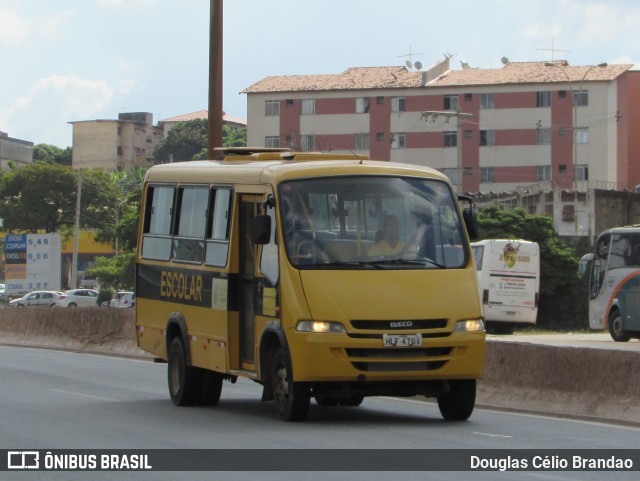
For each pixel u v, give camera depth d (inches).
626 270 1649.9
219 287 728.3
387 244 657.6
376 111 4564.5
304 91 4626.0
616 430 654.5
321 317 627.2
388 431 619.2
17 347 1588.3
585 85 4370.1
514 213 2810.0
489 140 4451.3
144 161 7677.2
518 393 786.2
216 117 1117.7
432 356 634.8
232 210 720.3
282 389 657.6
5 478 472.4
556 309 2748.5
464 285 653.3
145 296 866.1
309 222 657.0
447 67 4707.2
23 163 6865.2
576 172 4136.3
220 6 1113.4
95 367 1177.4
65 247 4953.3
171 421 678.5
